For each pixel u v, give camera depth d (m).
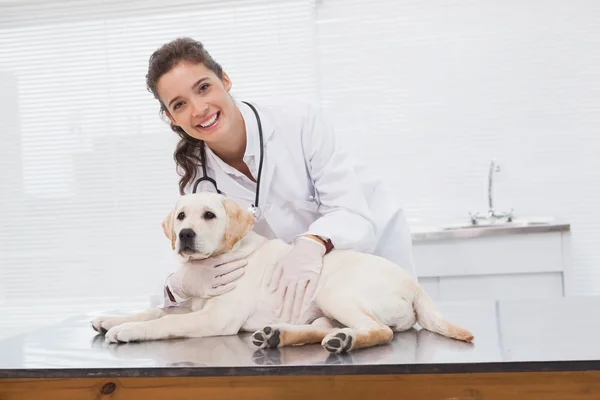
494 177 3.51
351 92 3.64
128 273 3.80
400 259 1.95
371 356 1.16
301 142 1.74
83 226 3.84
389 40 3.60
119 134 3.82
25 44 3.88
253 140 1.67
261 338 1.27
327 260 1.47
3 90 3.88
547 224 2.83
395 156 3.59
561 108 3.47
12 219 3.87
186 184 1.78
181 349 1.29
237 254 1.49
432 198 3.56
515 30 3.49
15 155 3.88
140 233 3.80
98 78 3.84
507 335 1.30
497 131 3.51
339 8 3.65
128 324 1.41
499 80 3.51
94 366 1.17
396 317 1.37
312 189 1.80
